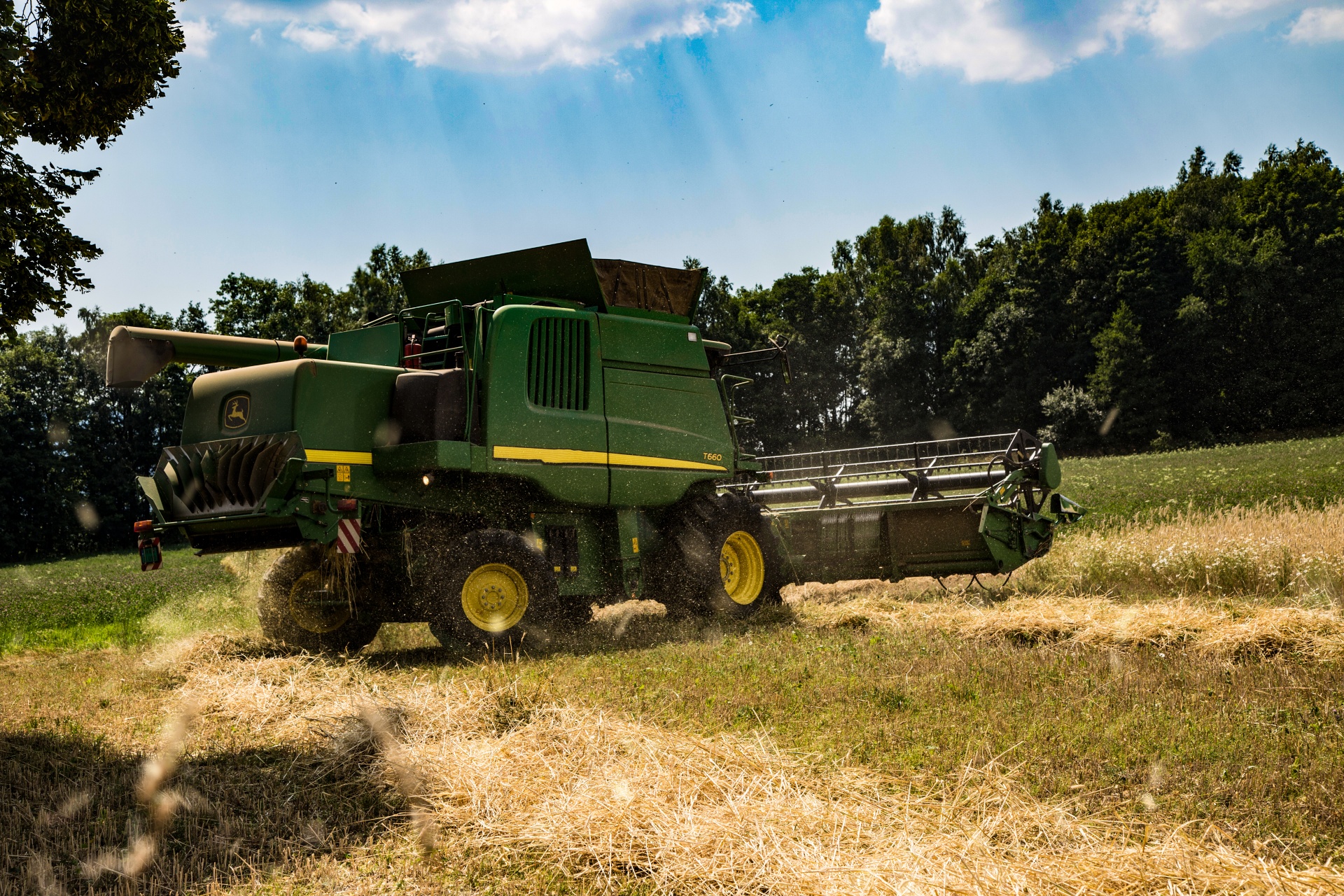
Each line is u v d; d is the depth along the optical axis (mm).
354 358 9398
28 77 7219
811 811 3873
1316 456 35406
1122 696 5562
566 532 9438
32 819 4152
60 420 63000
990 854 3410
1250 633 7047
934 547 11172
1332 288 61375
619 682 6602
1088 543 12109
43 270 7715
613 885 3434
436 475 8484
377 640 9805
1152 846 3447
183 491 8234
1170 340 62312
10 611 17062
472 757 4699
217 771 4848
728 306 66312
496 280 9906
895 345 68000
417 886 3479
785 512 11625
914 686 6051
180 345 8359
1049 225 67688
